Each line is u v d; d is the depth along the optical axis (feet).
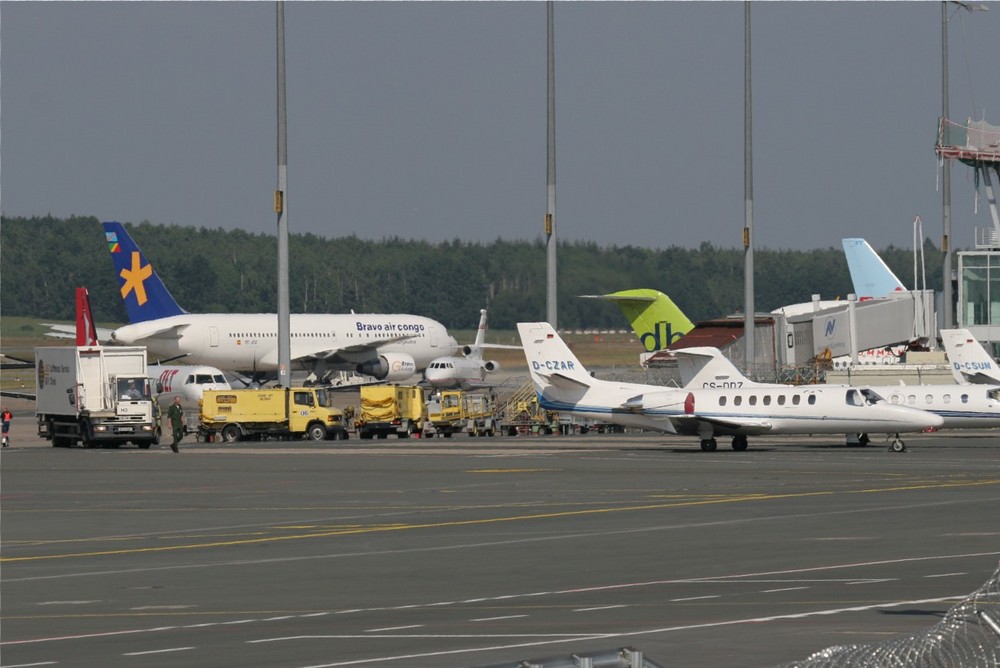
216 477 643.04
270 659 225.56
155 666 221.05
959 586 295.28
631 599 285.84
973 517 437.99
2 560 369.09
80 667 220.84
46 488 592.60
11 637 250.37
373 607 282.15
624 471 653.71
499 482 598.75
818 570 324.39
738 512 465.06
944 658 155.94
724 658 218.38
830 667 152.66
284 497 542.57
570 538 400.06
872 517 442.09
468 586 310.65
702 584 305.94
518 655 224.33
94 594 306.55
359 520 458.91
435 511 483.92
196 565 354.33
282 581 323.37
